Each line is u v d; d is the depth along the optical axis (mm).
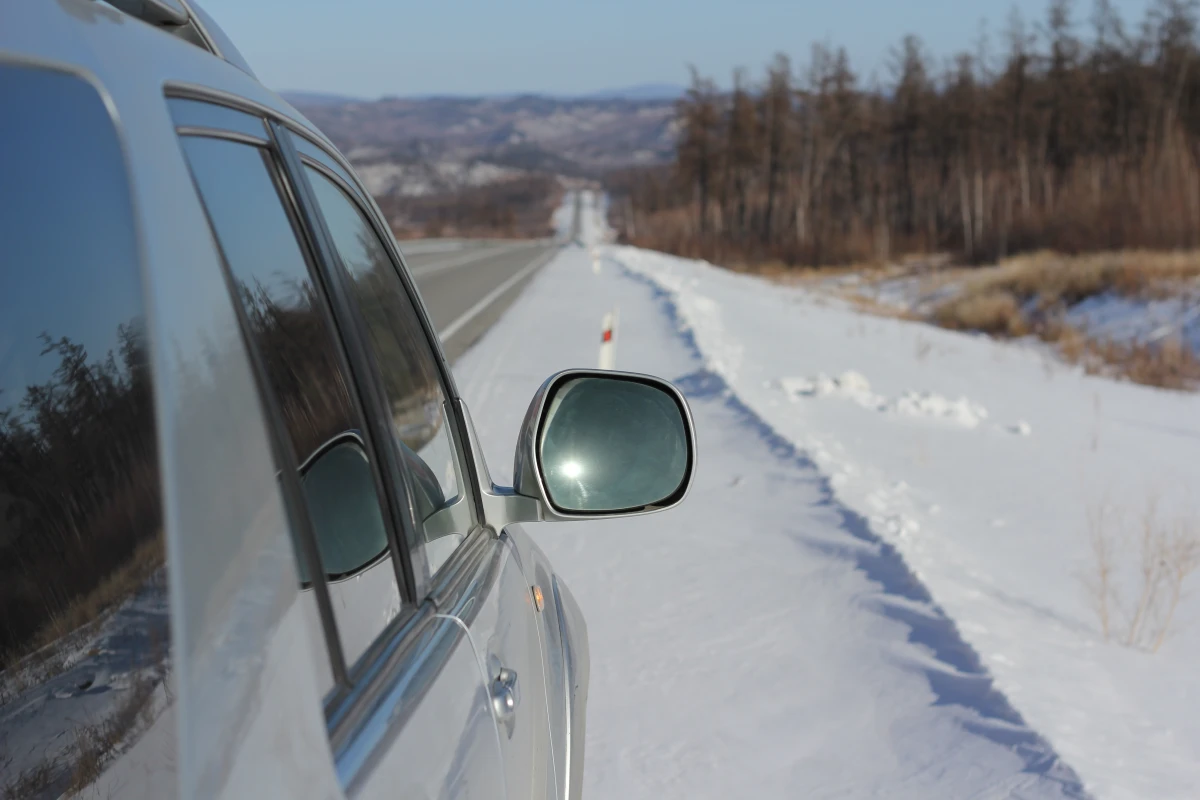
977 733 3578
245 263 1218
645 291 27656
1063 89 74250
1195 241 35031
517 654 1848
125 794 754
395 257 1993
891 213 89312
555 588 2668
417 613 1503
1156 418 12805
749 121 96562
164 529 772
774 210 98062
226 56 1471
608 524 6188
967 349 20359
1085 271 29266
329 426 1344
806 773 3482
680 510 6422
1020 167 71688
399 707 1255
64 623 774
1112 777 3215
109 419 798
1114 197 40688
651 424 2098
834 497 6395
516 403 10023
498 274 37656
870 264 68062
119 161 875
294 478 1150
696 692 4070
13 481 786
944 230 77188
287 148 1491
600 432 2090
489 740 1492
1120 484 8086
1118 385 16625
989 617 4562
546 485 2082
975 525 6574
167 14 1291
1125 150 68062
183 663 760
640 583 5227
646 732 3760
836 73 91125
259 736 848
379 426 1545
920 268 58031
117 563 772
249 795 819
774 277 66938
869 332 22234
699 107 103625
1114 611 5133
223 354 902
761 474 7164
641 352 14055
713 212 114062
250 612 855
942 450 8898
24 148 812
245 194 1277
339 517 1303
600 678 4195
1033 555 6043
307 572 1142
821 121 92562
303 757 921
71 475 785
